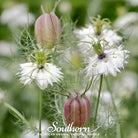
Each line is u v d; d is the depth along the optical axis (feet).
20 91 2.51
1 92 1.86
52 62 1.66
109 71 1.62
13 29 2.64
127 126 2.28
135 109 2.44
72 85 1.74
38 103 2.40
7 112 2.43
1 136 2.37
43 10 1.72
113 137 1.88
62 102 1.76
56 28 1.71
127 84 2.51
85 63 1.69
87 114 1.62
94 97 1.86
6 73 2.48
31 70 1.61
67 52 1.76
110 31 1.81
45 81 1.59
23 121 1.70
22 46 1.76
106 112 1.80
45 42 1.71
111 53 1.65
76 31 1.82
